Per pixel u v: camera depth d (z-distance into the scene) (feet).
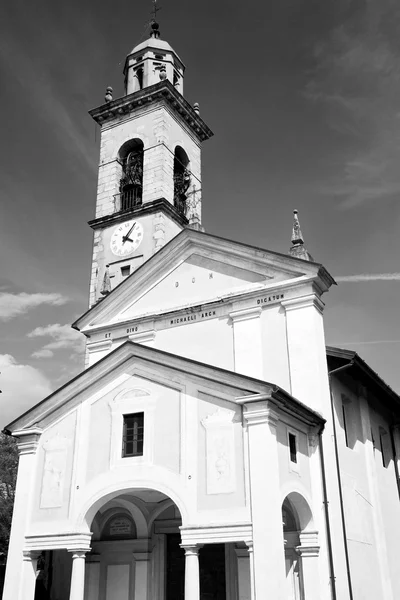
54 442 62.54
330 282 73.20
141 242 101.55
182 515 53.57
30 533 59.77
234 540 50.96
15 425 64.59
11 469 130.82
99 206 110.93
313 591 56.95
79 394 63.00
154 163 109.09
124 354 61.98
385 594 69.72
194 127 122.83
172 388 58.65
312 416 61.46
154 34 128.98
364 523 70.54
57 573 75.61
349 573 60.03
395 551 79.30
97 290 102.27
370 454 77.15
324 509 59.67
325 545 58.54
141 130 113.60
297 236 77.25
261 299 73.97
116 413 60.44
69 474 60.39
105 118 118.21
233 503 52.21
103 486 58.18
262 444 52.54
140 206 103.60
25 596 58.03
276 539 49.44
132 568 68.49
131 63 125.18
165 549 69.31
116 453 58.95
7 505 122.72
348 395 77.10
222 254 79.25
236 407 55.01
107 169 113.39
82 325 87.25
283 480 54.75
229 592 63.62
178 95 115.44
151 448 57.52
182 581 67.46
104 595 68.74
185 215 112.57
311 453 62.28
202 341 76.18
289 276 73.67
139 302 84.02
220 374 56.29
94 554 70.54
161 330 80.07
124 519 70.95
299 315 70.74
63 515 58.95
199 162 123.13
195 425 56.24
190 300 79.51
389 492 85.25
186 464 55.31
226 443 54.29
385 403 89.56
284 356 70.03
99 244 105.81
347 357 68.69
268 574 48.70
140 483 56.65
